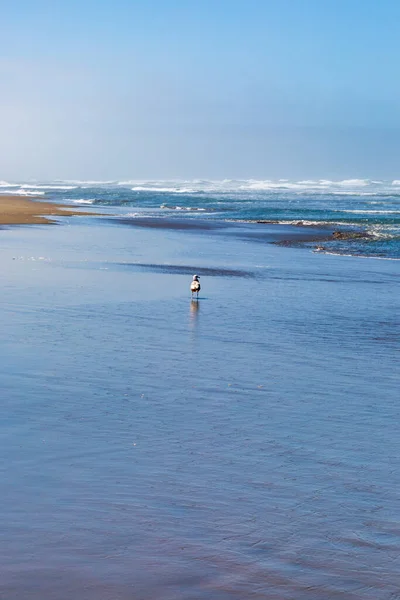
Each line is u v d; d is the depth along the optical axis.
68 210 69.69
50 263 27.84
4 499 6.85
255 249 38.56
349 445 8.73
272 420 9.64
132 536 6.22
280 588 5.50
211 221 61.16
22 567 5.66
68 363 12.37
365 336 15.83
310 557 5.98
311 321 17.58
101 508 6.74
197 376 11.85
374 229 54.09
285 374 12.20
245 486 7.38
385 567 5.85
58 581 5.47
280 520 6.63
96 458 8.01
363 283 25.50
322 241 44.59
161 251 35.38
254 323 17.09
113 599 5.26
